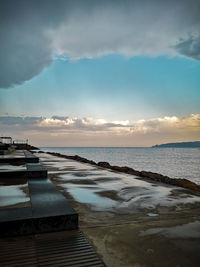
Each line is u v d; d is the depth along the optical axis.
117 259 2.66
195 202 5.20
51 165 13.30
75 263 2.53
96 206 4.83
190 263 2.59
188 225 3.76
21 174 7.33
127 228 3.61
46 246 2.91
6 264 2.47
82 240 3.12
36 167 8.45
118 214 4.31
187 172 38.75
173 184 7.86
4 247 2.87
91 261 2.58
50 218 3.37
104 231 3.48
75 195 5.78
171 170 42.16
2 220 3.19
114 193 6.05
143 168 45.62
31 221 3.28
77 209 4.61
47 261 2.55
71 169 11.27
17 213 3.50
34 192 4.95
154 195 5.86
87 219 4.00
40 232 3.32
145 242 3.11
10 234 3.19
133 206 4.86
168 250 2.89
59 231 3.41
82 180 8.03
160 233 3.42
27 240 3.08
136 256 2.73
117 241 3.13
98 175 9.30
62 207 3.81
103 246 2.98
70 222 3.49
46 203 4.05
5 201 4.56
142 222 3.88
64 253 2.74
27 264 2.48
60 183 7.39
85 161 18.28
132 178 8.61
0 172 7.17
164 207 4.79
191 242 3.12
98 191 6.27
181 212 4.46
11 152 20.09
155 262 2.60
